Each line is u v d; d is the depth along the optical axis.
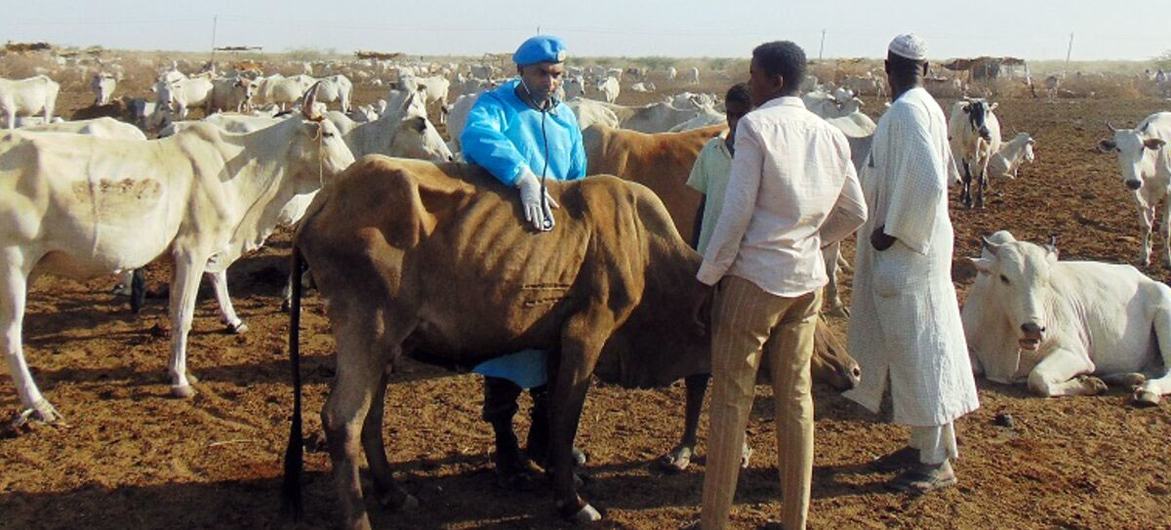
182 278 7.54
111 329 9.26
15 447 6.48
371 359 5.05
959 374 5.90
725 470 5.00
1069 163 21.55
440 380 7.96
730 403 4.96
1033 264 7.67
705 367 5.81
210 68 58.56
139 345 8.80
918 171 5.51
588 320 5.32
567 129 5.88
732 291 4.86
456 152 16.55
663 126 15.78
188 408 7.33
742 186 4.66
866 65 80.69
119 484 5.98
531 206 5.21
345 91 36.53
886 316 5.85
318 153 8.41
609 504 5.88
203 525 5.51
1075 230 14.47
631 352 5.71
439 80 39.66
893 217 5.61
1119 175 19.59
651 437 6.91
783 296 4.80
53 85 28.17
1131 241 13.61
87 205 6.78
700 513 5.73
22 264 6.64
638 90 54.72
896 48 5.80
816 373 5.69
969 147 16.64
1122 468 6.54
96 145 7.00
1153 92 55.12
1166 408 7.65
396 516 5.66
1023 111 37.66
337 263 5.05
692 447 6.39
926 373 5.80
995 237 8.13
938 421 5.82
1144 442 6.99
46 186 6.62
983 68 62.81
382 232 5.04
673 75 71.94
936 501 5.99
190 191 7.54
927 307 5.78
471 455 6.53
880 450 6.75
